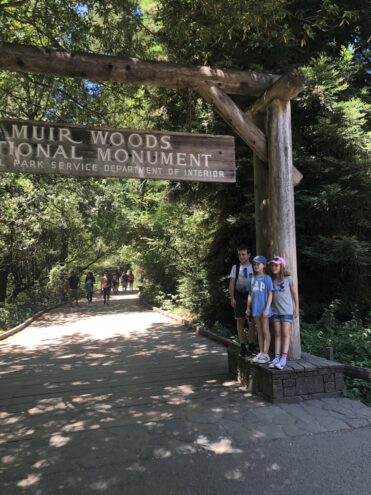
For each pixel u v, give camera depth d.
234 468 3.33
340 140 8.03
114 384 5.86
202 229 12.43
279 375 4.70
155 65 5.01
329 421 4.21
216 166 5.28
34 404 5.03
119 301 23.72
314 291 9.30
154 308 16.86
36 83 8.30
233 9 5.47
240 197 9.30
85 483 3.15
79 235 22.20
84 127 4.87
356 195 7.98
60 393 5.49
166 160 5.12
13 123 4.64
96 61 4.82
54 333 11.26
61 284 21.81
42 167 4.70
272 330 5.40
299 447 3.67
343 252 7.74
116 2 6.84
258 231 5.62
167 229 14.23
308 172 8.45
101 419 4.45
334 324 7.82
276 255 5.20
